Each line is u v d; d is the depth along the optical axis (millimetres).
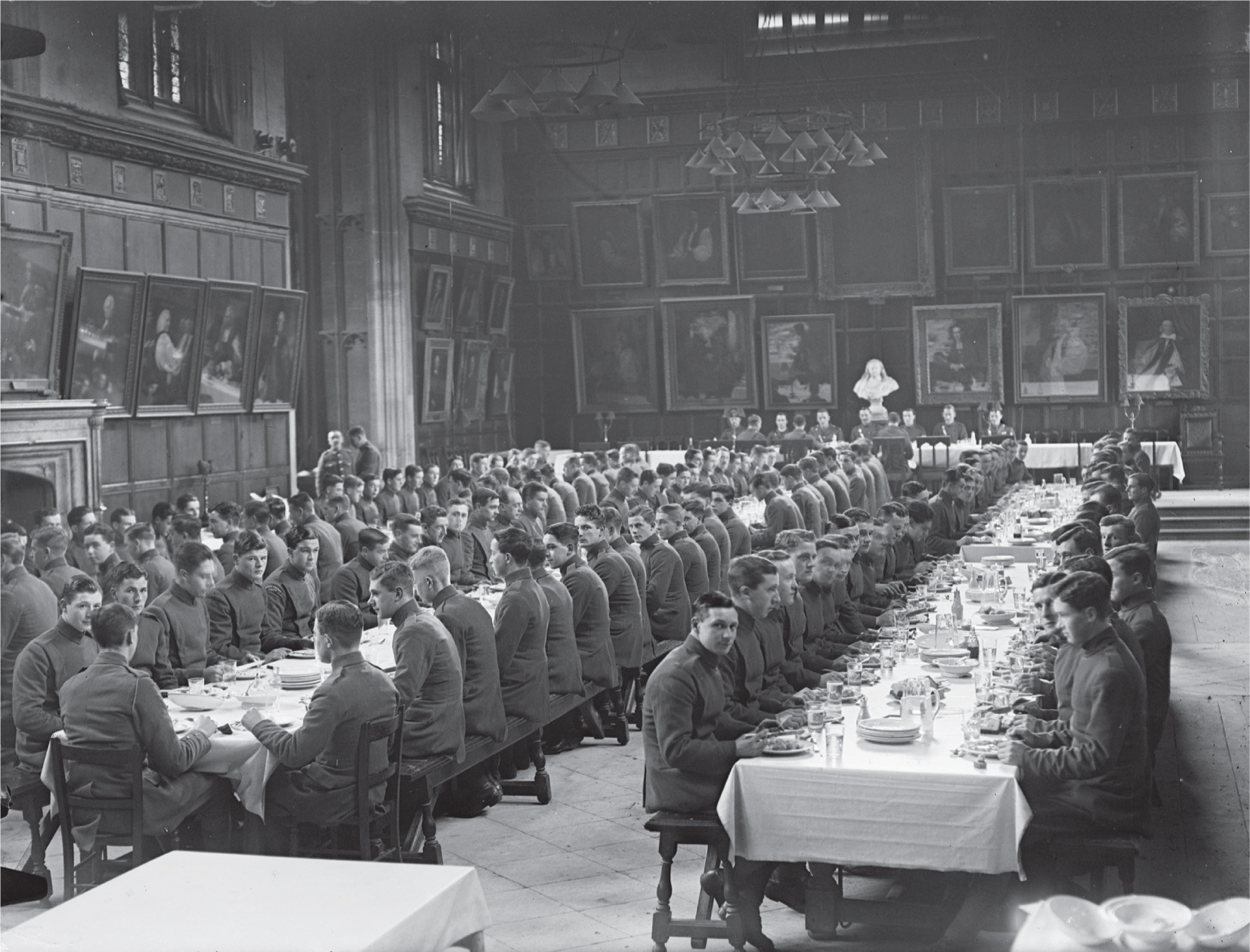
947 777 4969
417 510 15133
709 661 5555
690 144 27031
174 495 17250
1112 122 25625
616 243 27500
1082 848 5125
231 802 6129
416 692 6617
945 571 10047
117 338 15961
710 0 24797
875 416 24453
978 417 26625
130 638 5809
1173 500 22391
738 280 27453
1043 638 7195
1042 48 25625
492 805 7672
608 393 27922
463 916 3902
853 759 5184
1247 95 25062
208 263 17891
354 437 17000
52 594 8242
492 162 26688
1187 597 15641
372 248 21984
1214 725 9547
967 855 4953
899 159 26250
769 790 5164
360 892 3779
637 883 6383
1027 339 26250
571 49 25297
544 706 7949
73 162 15438
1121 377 25875
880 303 26906
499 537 8008
